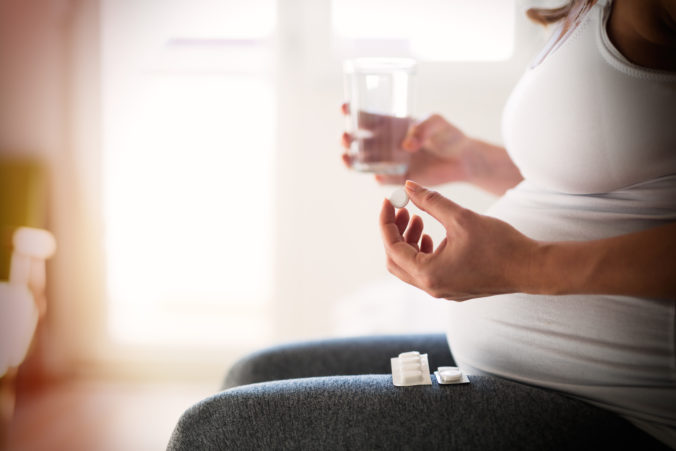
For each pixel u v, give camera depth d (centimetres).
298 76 245
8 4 244
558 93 65
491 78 238
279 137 247
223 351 259
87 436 199
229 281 320
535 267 55
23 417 215
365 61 90
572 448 57
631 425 61
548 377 65
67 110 249
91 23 247
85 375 258
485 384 60
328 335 251
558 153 66
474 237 57
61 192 251
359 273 248
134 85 257
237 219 315
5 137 248
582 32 63
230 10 252
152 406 227
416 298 207
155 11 253
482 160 99
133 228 277
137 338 265
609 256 53
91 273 255
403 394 59
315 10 242
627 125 61
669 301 58
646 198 63
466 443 57
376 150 92
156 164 282
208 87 274
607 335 61
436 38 240
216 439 60
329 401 59
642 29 58
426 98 241
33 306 197
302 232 249
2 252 212
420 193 61
